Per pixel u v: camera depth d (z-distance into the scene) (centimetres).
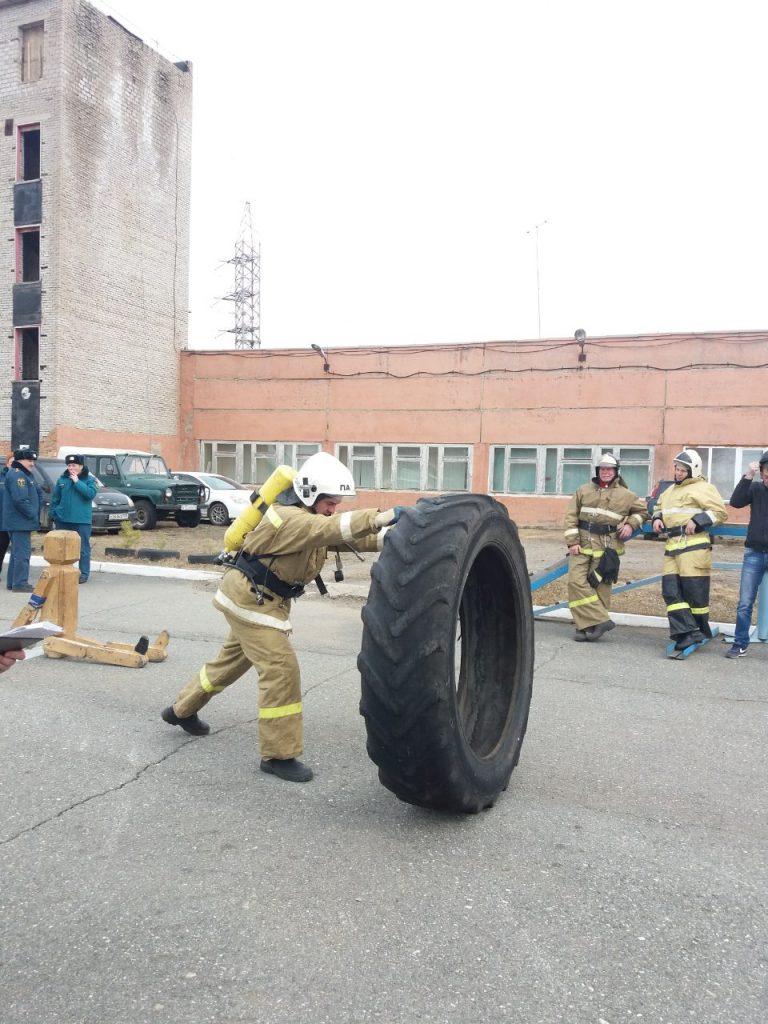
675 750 466
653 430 2248
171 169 2945
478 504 356
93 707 525
